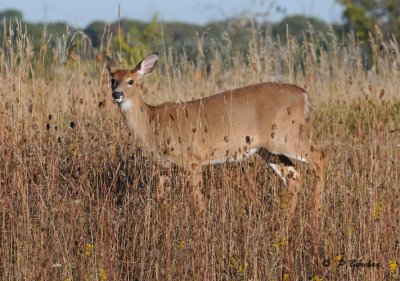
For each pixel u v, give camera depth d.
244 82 27.92
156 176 21.47
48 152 21.03
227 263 18.58
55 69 26.34
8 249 18.61
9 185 19.72
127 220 19.48
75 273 18.30
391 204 19.45
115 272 18.09
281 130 22.73
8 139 21.09
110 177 21.16
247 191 19.67
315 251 18.45
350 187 21.11
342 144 23.41
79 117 23.84
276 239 18.66
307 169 23.23
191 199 19.44
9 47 24.75
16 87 24.16
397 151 22.14
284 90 22.86
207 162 22.70
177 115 22.36
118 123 23.84
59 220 18.98
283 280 18.33
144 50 31.58
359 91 29.72
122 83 22.59
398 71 31.19
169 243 18.05
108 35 25.28
